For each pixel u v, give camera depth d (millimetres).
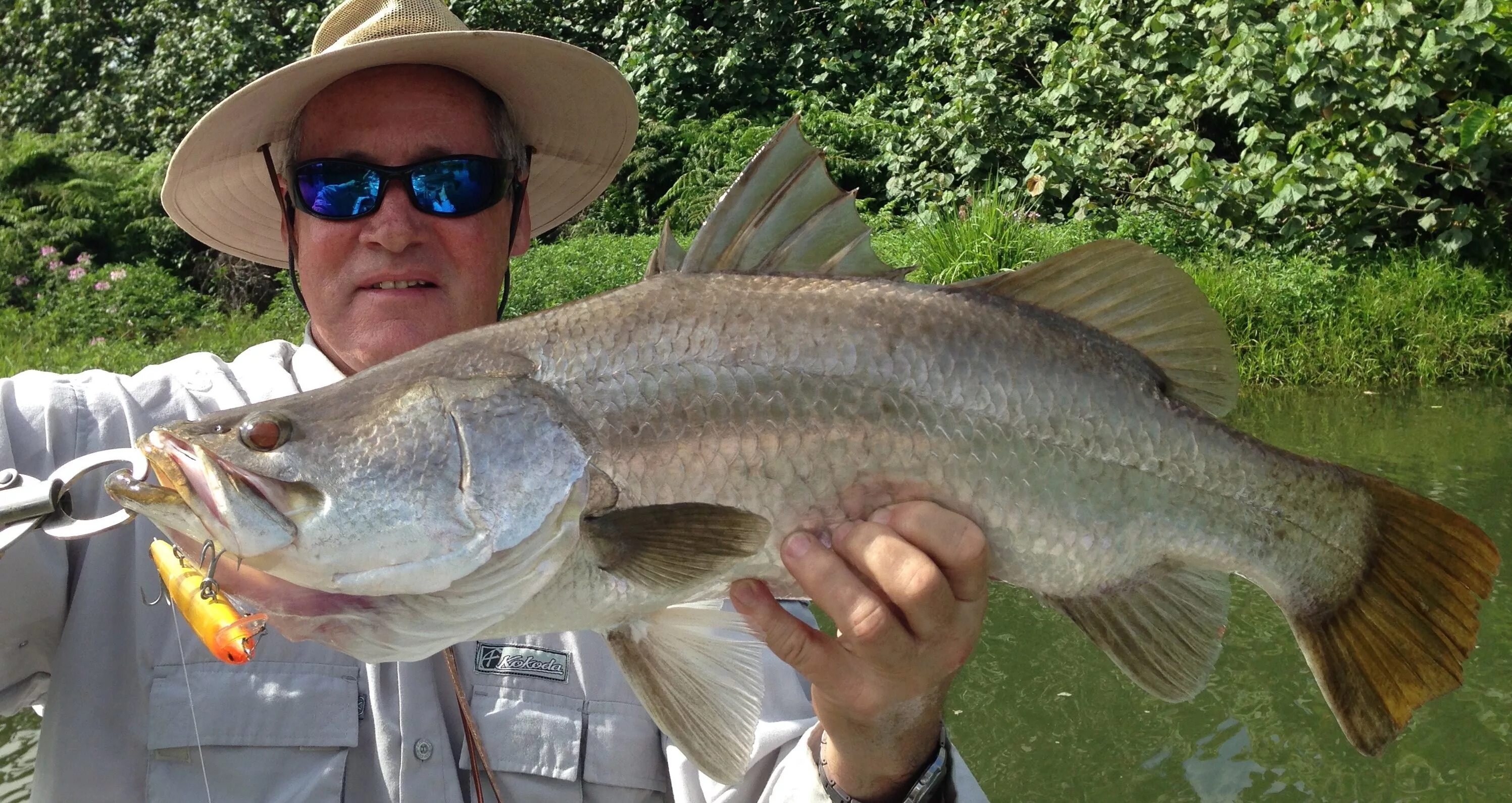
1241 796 1361
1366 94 3844
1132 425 749
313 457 672
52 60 8414
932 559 693
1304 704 1524
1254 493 771
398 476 676
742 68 5938
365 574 673
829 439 707
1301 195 3676
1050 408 732
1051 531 734
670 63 5906
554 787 854
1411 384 3123
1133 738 1470
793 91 5699
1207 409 774
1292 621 791
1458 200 3902
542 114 1059
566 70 1007
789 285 730
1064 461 733
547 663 876
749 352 710
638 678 732
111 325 4906
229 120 945
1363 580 792
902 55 5531
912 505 693
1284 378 3156
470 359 706
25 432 845
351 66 915
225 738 815
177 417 881
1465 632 763
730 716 745
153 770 809
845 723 764
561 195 1186
